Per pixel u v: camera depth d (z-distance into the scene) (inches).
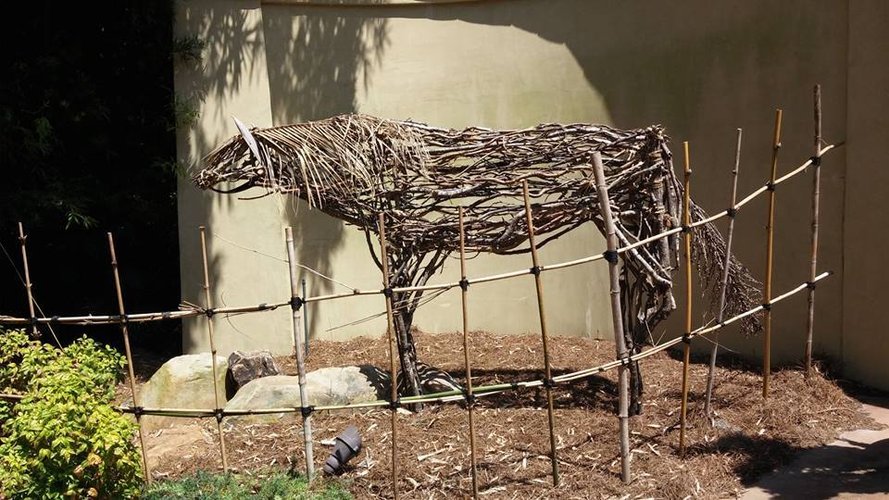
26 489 162.4
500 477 190.9
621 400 188.2
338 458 193.3
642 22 305.4
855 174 258.1
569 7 319.9
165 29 306.7
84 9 305.9
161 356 323.6
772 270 280.2
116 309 333.7
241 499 178.9
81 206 289.6
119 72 315.3
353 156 211.3
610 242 188.2
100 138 306.0
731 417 229.8
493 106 331.6
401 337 232.8
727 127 288.2
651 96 305.1
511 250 232.8
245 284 306.3
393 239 226.5
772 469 199.6
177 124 300.0
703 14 291.6
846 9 259.1
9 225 283.1
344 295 189.5
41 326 320.2
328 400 231.5
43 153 280.7
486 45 332.2
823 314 270.5
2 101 277.7
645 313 226.1
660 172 216.1
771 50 276.2
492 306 338.6
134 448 175.6
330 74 332.2
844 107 261.1
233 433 222.8
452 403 237.8
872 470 196.9
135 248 336.5
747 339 287.4
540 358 294.4
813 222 246.8
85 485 165.3
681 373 271.4
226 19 305.1
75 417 165.9
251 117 306.0
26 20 293.0
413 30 336.5
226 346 304.3
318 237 330.6
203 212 303.1
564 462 198.4
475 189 222.1
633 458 200.7
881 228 253.0
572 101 321.1
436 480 190.1
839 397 244.7
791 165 273.4
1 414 191.2
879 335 254.8
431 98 336.5
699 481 190.1
